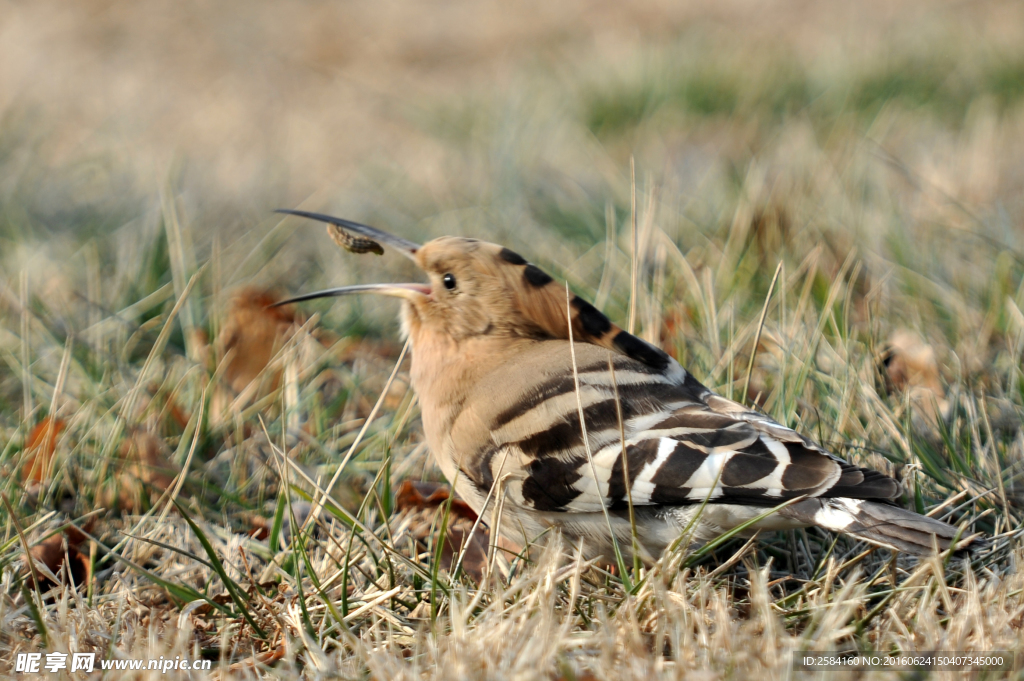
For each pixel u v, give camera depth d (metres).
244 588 7.95
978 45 23.88
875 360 10.11
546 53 28.44
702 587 6.80
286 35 31.89
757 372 10.77
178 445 9.93
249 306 12.39
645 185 15.34
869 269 12.62
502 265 8.88
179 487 8.80
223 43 30.77
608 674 6.06
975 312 11.55
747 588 7.73
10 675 6.53
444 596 7.36
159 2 34.75
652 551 7.79
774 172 15.73
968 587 6.98
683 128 21.48
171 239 13.37
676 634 6.26
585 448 7.63
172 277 13.24
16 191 17.23
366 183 19.31
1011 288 11.88
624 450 7.16
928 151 18.44
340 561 7.97
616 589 7.31
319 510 8.39
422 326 9.19
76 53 29.70
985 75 22.12
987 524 8.41
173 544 8.52
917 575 6.82
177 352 12.05
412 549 8.23
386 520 8.19
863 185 15.37
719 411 7.87
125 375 11.08
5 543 7.81
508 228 15.52
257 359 11.98
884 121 20.06
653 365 8.36
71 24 32.31
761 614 6.46
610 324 8.62
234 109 25.20
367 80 27.69
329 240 16.03
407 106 24.50
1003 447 9.20
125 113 24.23
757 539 8.06
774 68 23.14
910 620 6.66
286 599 7.50
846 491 6.93
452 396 8.67
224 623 7.40
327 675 6.38
